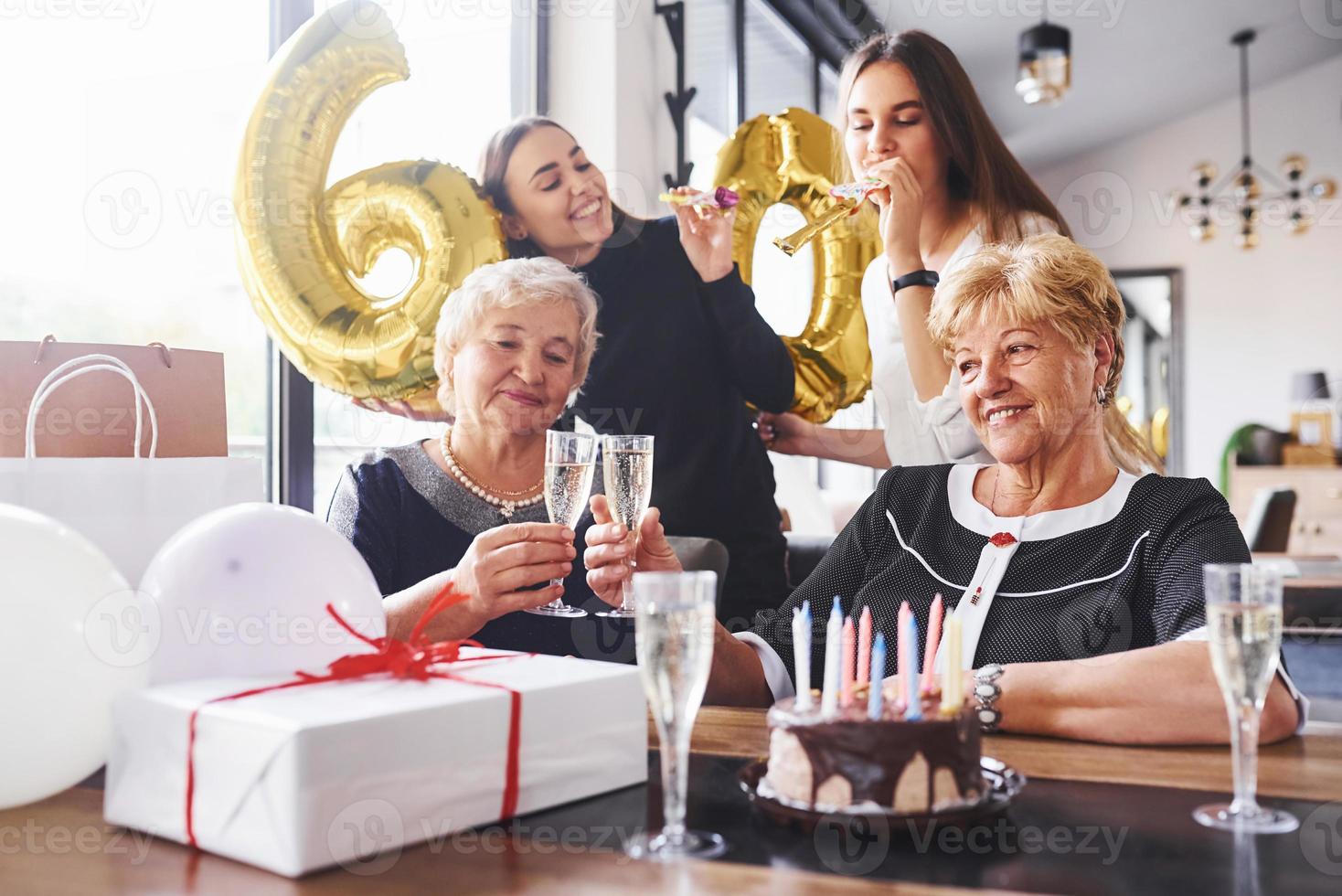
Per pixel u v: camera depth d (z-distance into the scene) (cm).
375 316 192
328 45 188
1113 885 63
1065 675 107
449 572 135
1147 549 131
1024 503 145
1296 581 275
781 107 248
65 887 65
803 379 216
